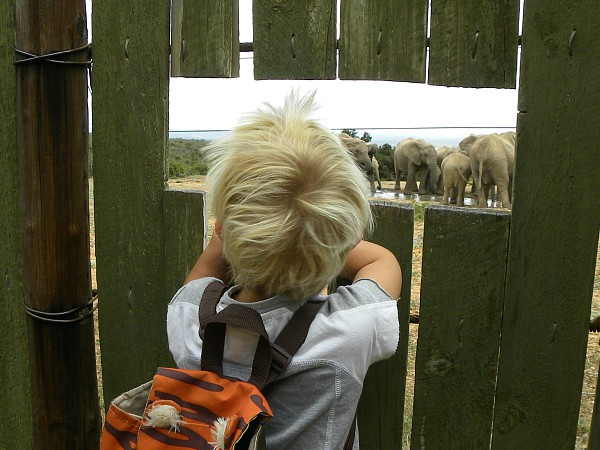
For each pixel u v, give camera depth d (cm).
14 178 202
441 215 164
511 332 163
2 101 197
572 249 153
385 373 179
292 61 171
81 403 205
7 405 220
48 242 191
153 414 113
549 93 149
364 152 1902
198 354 125
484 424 171
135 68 185
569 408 161
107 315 204
